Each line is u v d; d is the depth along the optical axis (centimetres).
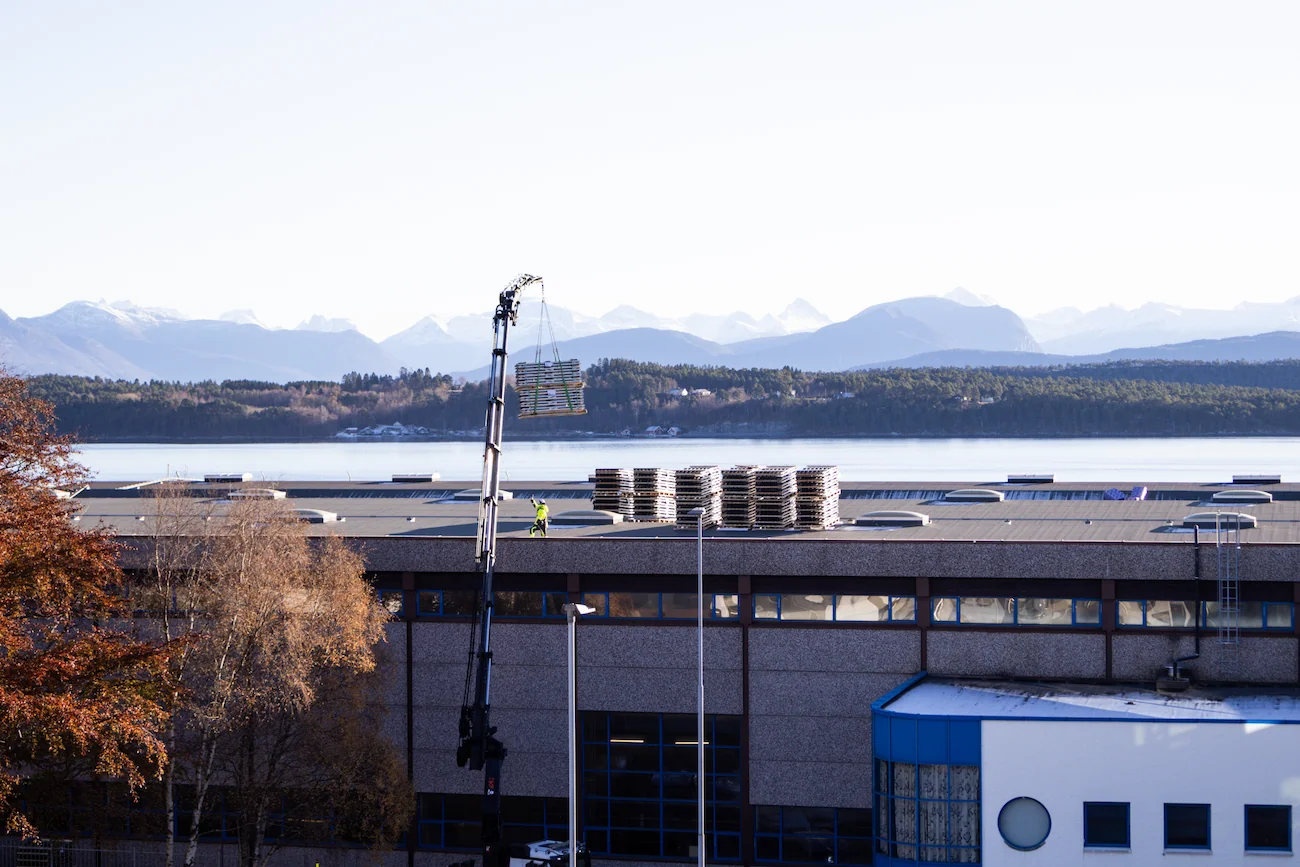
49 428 5909
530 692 6391
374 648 6481
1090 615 6016
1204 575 5866
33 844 6244
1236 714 5422
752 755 6212
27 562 4991
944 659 6088
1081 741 5406
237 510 5928
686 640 6262
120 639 5325
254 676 5753
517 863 6025
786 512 7319
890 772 5612
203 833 6550
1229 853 5331
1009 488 9800
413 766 6494
